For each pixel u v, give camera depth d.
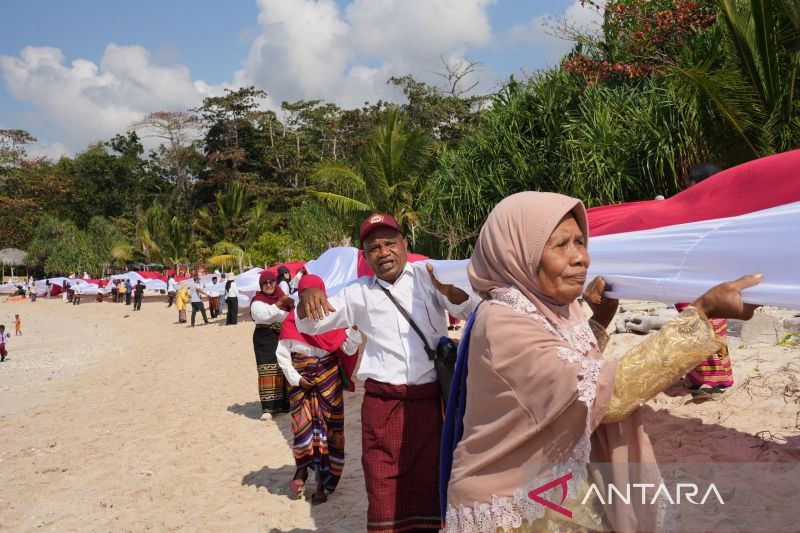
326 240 32.72
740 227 2.65
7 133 75.38
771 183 3.66
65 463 7.40
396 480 3.30
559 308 1.96
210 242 55.50
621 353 6.97
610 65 15.30
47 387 14.18
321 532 4.62
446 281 5.01
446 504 2.12
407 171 23.77
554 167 15.87
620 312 9.30
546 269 1.88
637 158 13.70
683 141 12.59
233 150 62.03
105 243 62.53
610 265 3.16
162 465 6.87
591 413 1.70
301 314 3.47
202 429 8.30
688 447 4.43
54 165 78.00
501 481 1.84
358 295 3.51
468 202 17.03
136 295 34.94
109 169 75.38
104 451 7.75
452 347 3.30
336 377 5.20
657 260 2.84
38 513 5.77
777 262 2.48
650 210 4.22
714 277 2.71
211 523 5.04
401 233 3.48
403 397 3.31
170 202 68.75
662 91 13.84
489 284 1.98
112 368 16.11
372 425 3.35
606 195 14.02
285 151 61.34
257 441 7.39
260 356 8.33
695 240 2.85
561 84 16.33
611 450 1.78
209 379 12.40
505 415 1.83
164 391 11.65
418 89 41.34
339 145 61.75
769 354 6.21
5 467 7.43
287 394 8.52
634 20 15.20
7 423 10.31
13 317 37.25
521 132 17.05
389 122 23.91
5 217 71.38
